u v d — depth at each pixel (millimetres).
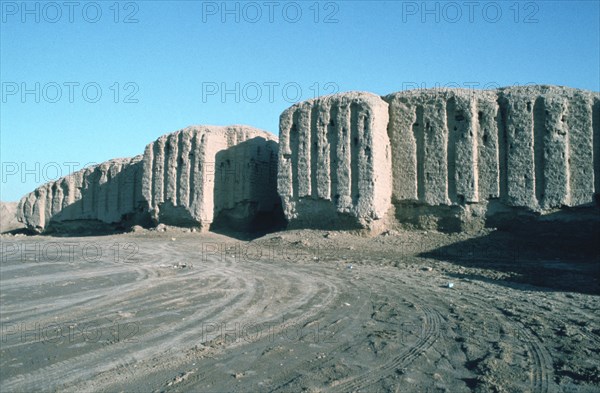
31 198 46812
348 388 6730
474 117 23766
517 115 22891
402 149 25547
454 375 7301
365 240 24641
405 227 25516
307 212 26844
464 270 18062
